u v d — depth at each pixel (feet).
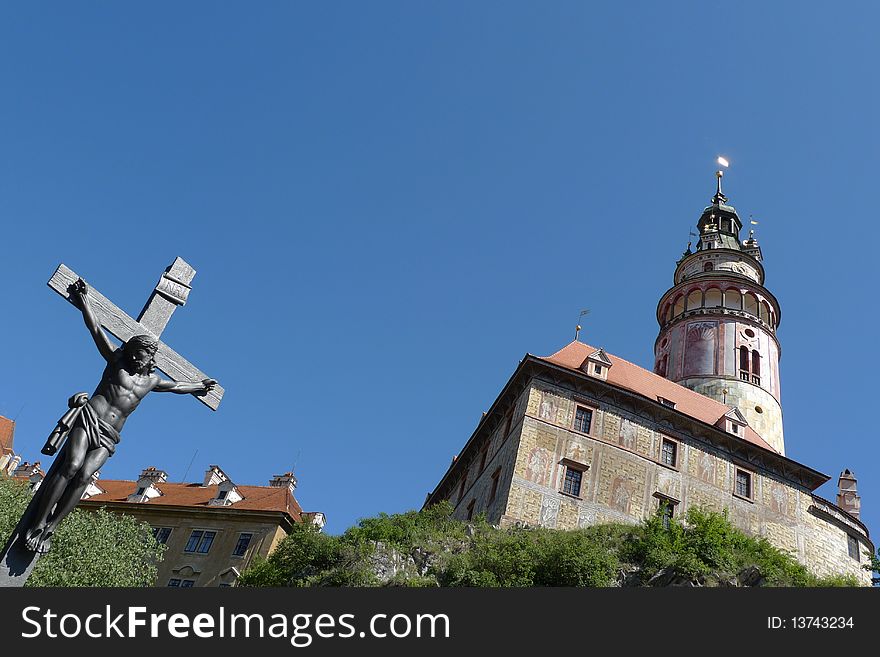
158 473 174.09
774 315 196.54
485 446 153.89
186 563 152.05
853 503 183.93
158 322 28.99
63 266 27.22
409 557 103.91
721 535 108.78
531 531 114.62
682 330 191.83
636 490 133.28
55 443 23.82
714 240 222.28
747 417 172.76
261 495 172.55
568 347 159.84
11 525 87.51
